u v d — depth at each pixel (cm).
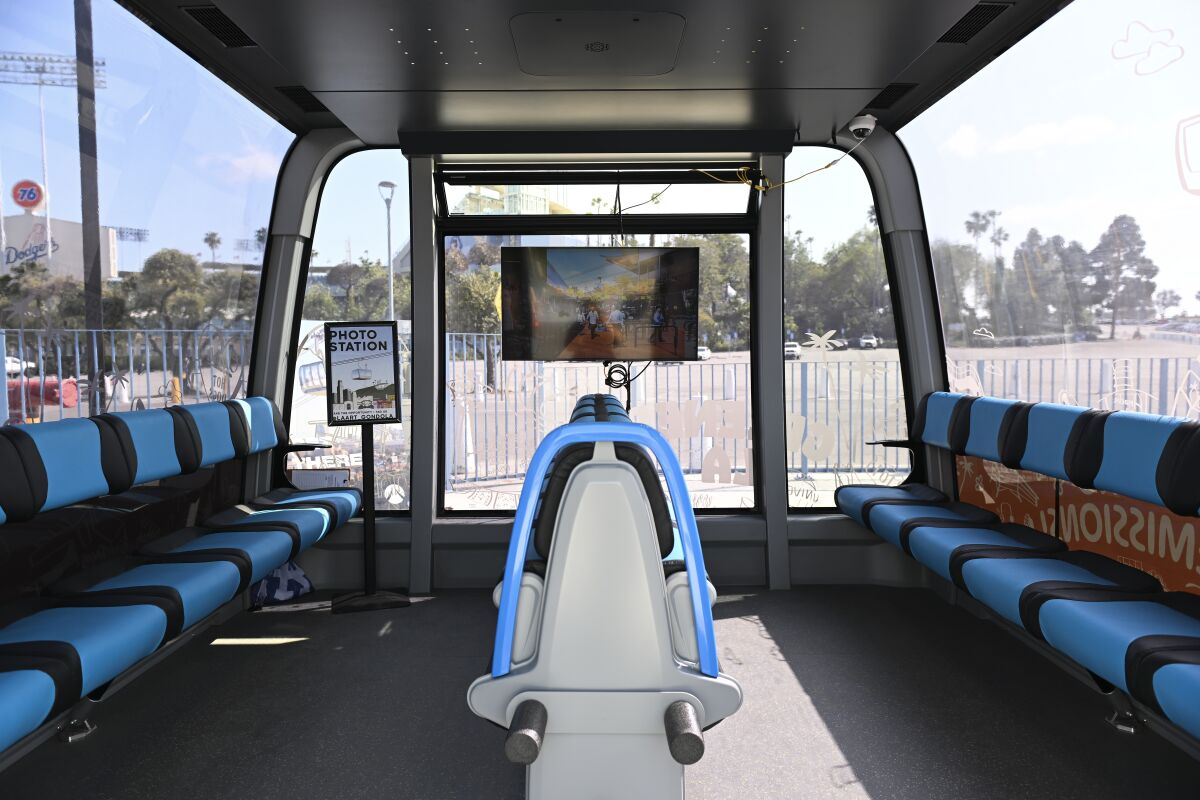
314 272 550
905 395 550
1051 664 384
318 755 302
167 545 400
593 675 215
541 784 218
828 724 323
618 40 333
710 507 550
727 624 445
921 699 345
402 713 337
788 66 364
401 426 551
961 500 504
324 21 312
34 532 327
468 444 551
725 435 552
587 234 541
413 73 371
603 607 214
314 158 525
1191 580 317
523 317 519
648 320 520
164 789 278
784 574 517
